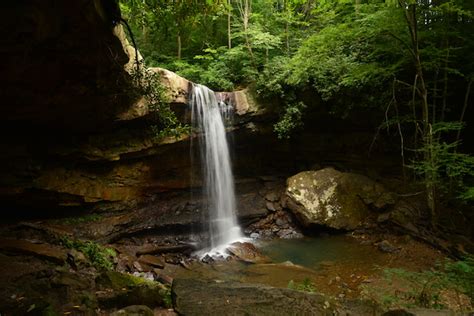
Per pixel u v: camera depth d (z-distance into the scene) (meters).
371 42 11.29
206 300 4.59
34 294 5.09
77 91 7.11
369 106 11.72
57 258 6.95
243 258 9.54
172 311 4.57
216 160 11.71
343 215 11.41
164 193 11.54
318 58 10.92
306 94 11.98
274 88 11.58
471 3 9.52
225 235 11.47
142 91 8.91
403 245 9.91
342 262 9.15
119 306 4.79
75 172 9.40
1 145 7.91
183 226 10.79
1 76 5.73
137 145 10.13
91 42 5.69
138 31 14.44
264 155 13.50
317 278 8.09
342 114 12.05
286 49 14.05
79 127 8.86
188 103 10.59
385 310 4.41
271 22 14.71
